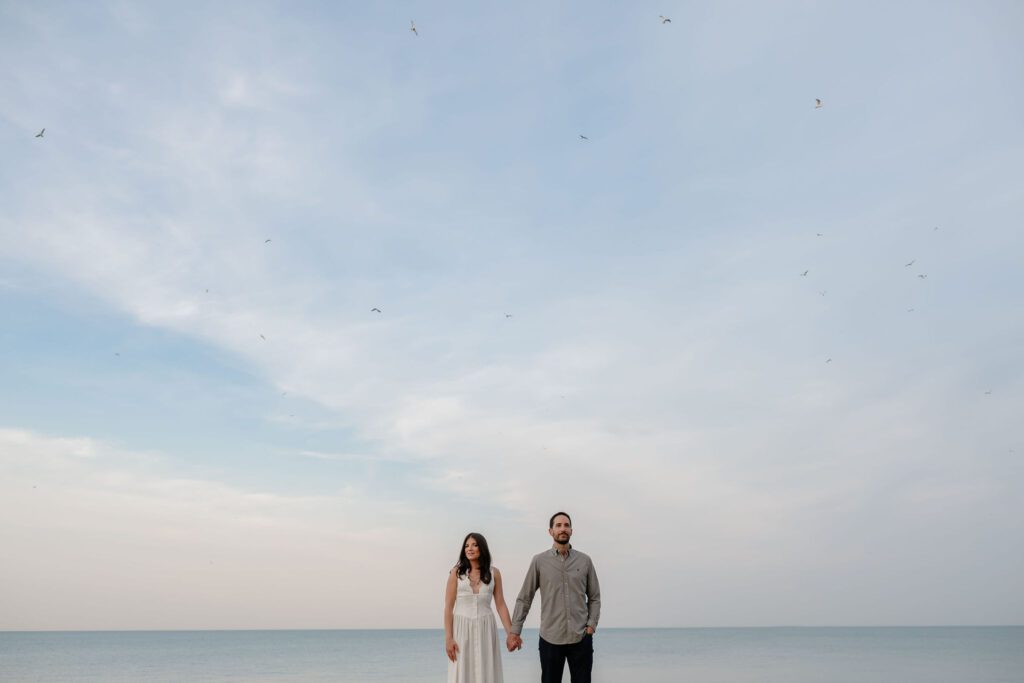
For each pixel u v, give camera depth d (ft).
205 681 107.24
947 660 132.67
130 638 485.15
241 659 179.32
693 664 128.67
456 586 25.26
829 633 519.60
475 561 25.22
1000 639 310.45
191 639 431.84
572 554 26.37
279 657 188.75
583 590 26.14
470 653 24.58
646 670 112.27
